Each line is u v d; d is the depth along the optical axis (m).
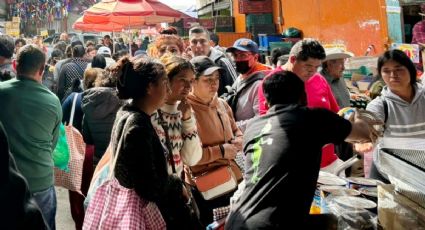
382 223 1.92
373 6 6.45
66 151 3.64
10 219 1.08
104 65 5.54
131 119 2.11
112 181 2.17
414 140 1.85
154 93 2.20
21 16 25.48
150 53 5.46
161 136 2.49
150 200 2.12
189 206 2.34
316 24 8.14
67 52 7.50
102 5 7.30
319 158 2.08
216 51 4.99
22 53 2.95
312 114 2.09
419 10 5.99
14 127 2.83
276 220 1.93
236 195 2.42
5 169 1.10
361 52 6.79
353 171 3.39
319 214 2.06
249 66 3.92
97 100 3.68
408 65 2.82
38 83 3.02
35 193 2.93
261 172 2.05
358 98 4.80
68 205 5.25
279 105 2.23
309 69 2.97
